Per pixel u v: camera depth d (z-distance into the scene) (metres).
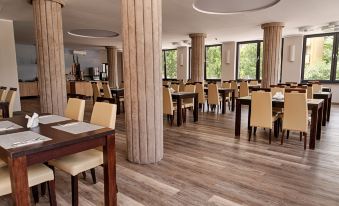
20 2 5.02
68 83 12.14
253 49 11.23
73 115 2.85
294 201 2.31
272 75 7.35
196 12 5.95
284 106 3.88
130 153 3.29
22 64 12.58
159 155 3.33
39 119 2.45
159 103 3.25
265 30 7.30
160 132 3.32
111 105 2.44
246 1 5.45
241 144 4.06
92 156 2.20
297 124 3.81
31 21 6.92
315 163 3.22
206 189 2.55
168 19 6.71
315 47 9.41
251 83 9.81
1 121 2.36
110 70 13.12
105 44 12.32
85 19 6.66
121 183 2.69
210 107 7.98
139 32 3.02
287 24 7.50
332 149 3.78
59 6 4.82
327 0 5.04
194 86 6.54
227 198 2.37
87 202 2.31
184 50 13.25
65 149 1.71
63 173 2.96
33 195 2.30
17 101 7.25
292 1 5.11
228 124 5.59
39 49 4.73
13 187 1.51
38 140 1.68
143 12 3.00
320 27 7.89
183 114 5.87
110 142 1.97
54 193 2.03
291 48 9.80
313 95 5.32
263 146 3.94
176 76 14.02
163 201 2.33
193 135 4.64
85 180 2.78
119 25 7.54
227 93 7.49
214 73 12.72
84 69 15.09
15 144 1.60
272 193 2.46
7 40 6.87
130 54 3.09
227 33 9.13
